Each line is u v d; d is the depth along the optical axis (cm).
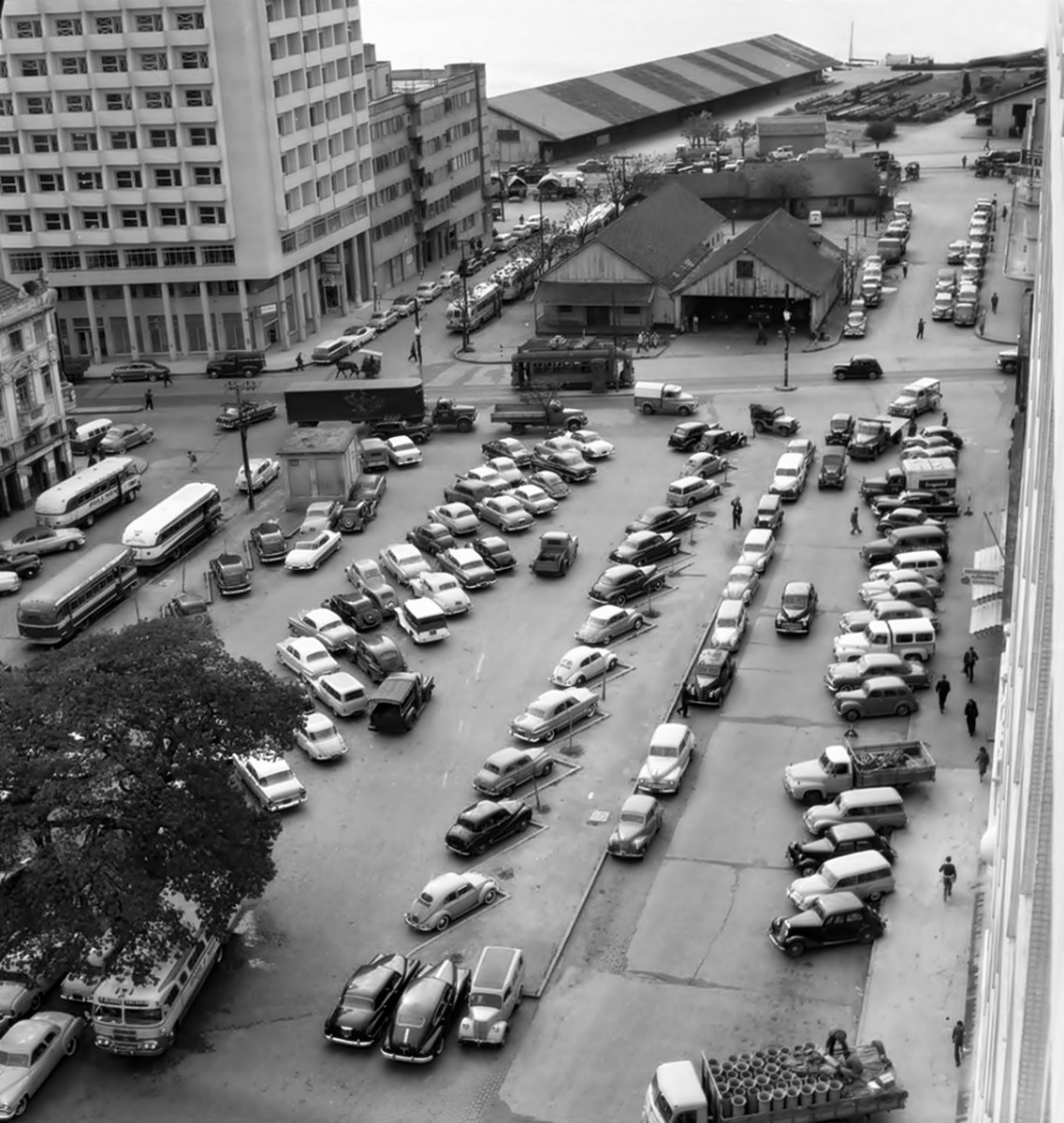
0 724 5972
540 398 12912
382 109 17938
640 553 10006
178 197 15112
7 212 15425
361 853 7056
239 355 15225
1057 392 2278
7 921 5666
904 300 16262
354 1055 5756
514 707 8344
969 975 5916
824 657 8688
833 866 6406
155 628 6362
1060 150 2995
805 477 11344
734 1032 5741
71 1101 5600
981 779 7275
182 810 5881
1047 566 2442
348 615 9381
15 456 11606
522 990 6025
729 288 15225
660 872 6775
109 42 14675
